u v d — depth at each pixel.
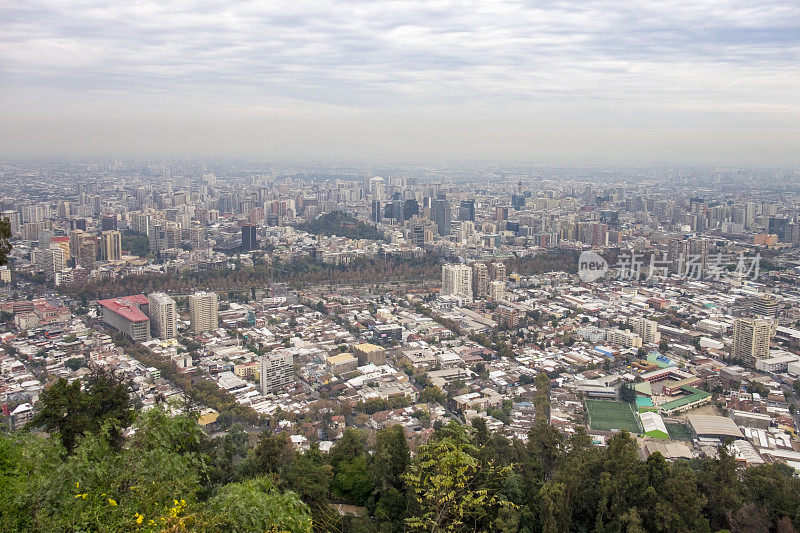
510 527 83.19
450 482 64.88
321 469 95.44
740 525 86.00
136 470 52.44
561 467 103.81
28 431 94.62
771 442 171.88
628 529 81.94
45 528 47.34
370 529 83.81
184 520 45.88
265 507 47.09
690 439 174.38
